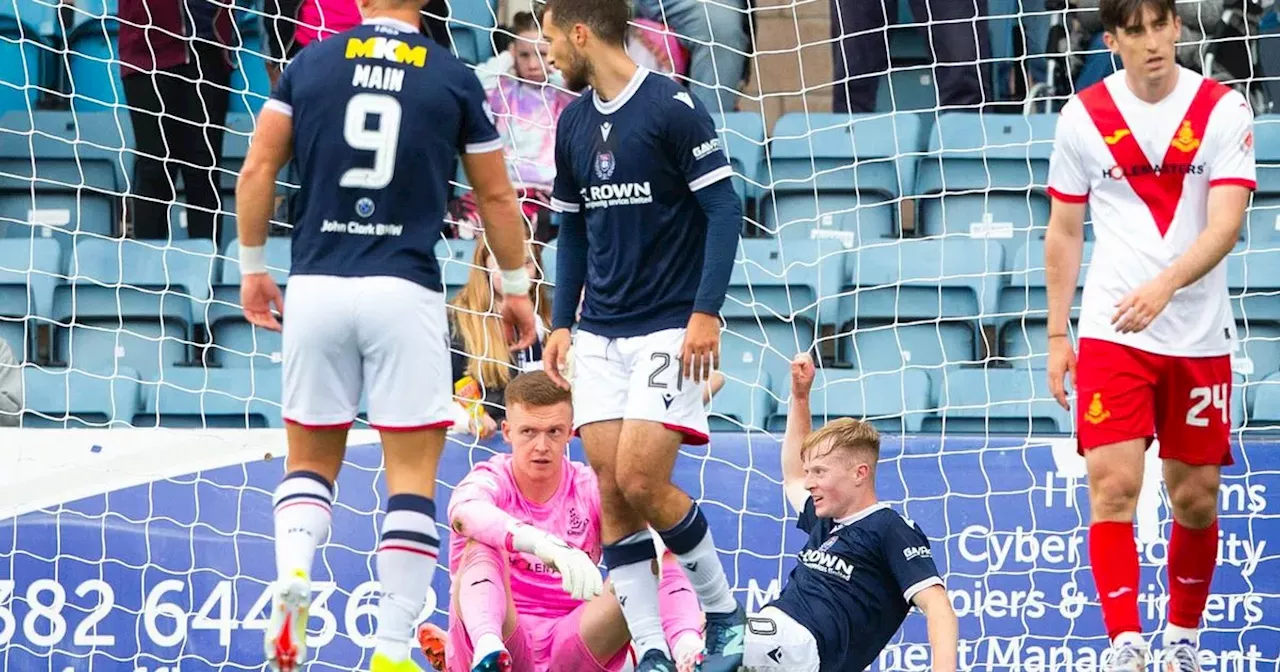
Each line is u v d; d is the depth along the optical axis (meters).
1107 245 20.20
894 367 30.91
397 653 15.90
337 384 16.17
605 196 18.47
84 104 36.00
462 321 26.67
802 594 21.34
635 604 19.58
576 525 22.06
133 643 24.47
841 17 34.09
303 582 15.31
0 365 27.19
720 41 34.38
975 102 33.97
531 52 31.72
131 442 24.92
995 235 32.88
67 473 24.75
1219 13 32.91
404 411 16.02
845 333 29.95
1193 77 20.05
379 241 16.03
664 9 34.03
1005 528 24.91
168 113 31.95
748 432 26.25
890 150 33.66
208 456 25.02
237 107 35.50
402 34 16.50
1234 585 24.66
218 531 24.80
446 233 31.92
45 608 24.42
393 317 15.88
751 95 36.38
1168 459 20.62
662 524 18.72
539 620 21.92
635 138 18.22
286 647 15.33
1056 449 25.08
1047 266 20.73
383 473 25.06
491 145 16.55
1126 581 19.84
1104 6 19.75
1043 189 32.25
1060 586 24.75
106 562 24.56
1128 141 19.91
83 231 32.56
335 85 16.14
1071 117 20.30
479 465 22.06
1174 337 19.98
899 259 31.20
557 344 19.27
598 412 18.84
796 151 33.75
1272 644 24.52
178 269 31.38
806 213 33.47
